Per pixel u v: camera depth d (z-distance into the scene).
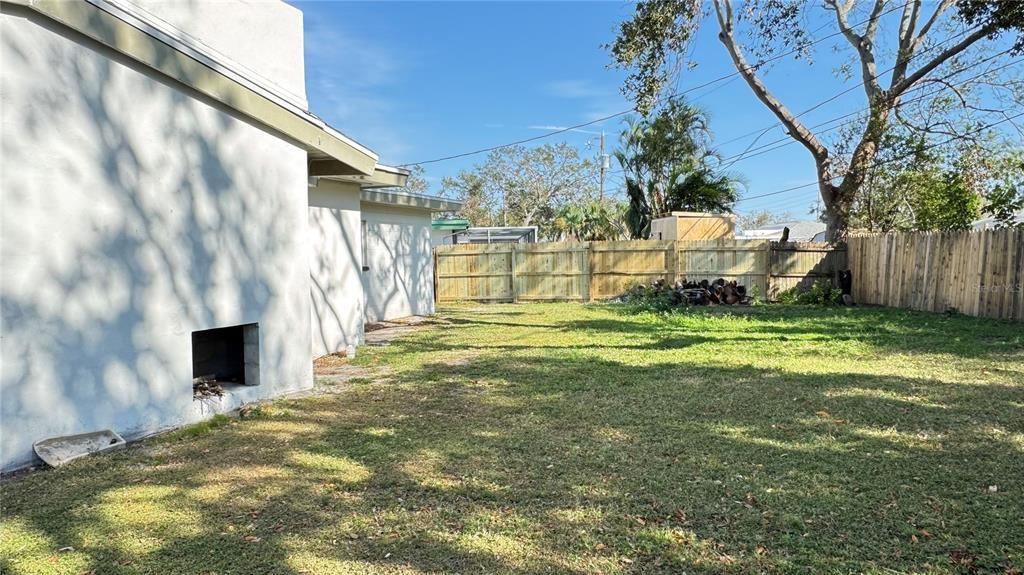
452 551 2.25
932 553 2.17
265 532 2.44
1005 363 5.60
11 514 2.62
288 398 4.81
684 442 3.49
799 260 12.85
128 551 2.29
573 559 2.18
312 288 6.72
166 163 3.92
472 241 25.41
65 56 3.30
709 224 14.50
